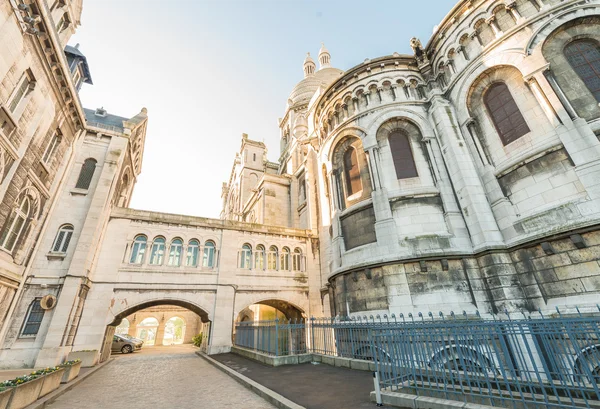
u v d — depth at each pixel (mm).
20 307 14875
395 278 13844
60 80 16438
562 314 10125
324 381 9391
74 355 14414
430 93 17672
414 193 15562
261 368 12359
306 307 23031
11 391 6582
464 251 13328
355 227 17219
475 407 5418
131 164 26906
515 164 13031
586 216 10289
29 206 15492
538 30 13180
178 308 39250
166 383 10555
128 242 19031
